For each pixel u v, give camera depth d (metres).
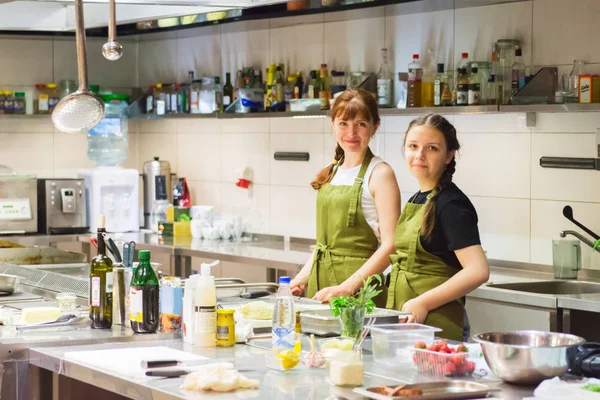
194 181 7.45
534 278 4.79
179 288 3.36
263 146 6.79
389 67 5.83
